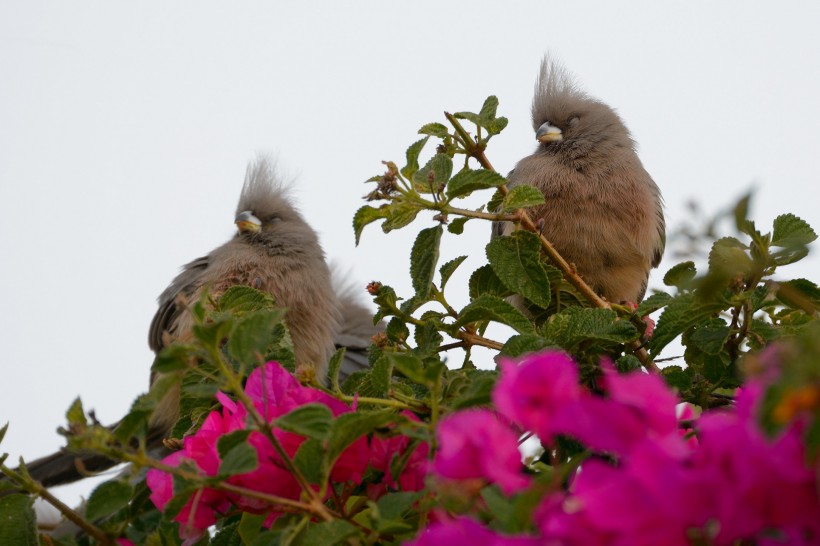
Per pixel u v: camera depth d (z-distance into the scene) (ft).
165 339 15.01
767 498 9.99
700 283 14.48
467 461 11.55
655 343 20.02
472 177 20.01
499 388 11.32
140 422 14.17
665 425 10.77
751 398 10.19
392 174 20.27
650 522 10.25
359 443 16.34
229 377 14.02
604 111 39.29
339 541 13.96
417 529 14.58
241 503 16.17
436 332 22.11
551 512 10.70
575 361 21.56
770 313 21.85
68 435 14.33
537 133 38.99
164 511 14.64
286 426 14.10
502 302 20.35
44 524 26.18
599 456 13.29
